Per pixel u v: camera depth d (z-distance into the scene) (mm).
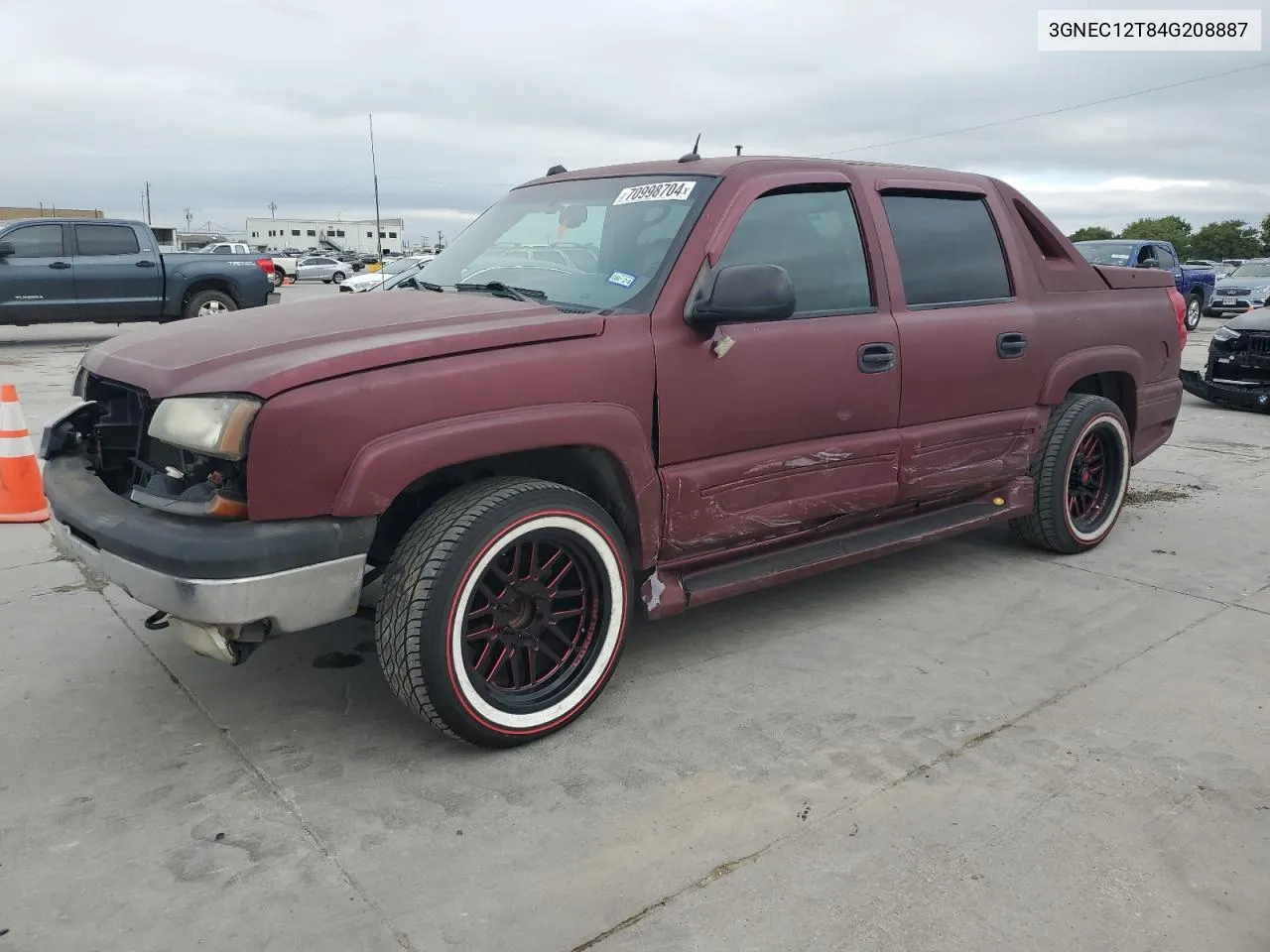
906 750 2771
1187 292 19062
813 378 3262
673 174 3357
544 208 3643
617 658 2953
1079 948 1981
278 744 2797
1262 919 2072
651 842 2332
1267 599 3998
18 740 2805
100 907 2090
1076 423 4289
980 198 4051
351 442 2387
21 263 12570
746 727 2904
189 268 13695
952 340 3701
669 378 2916
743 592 3262
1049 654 3439
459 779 2609
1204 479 6242
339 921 2051
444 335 2572
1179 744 2811
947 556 4582
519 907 2098
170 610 2377
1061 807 2482
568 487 2896
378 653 2613
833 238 3430
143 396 2650
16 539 4758
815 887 2168
